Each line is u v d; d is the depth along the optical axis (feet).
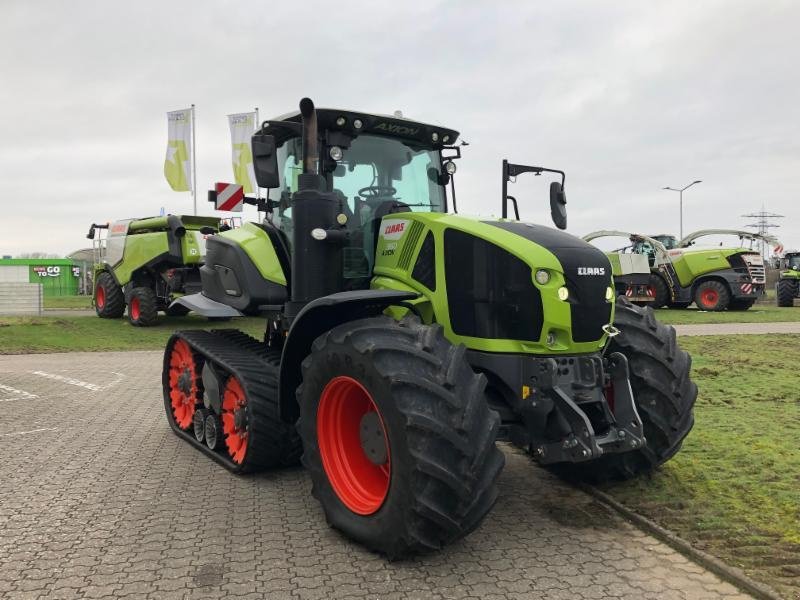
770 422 18.85
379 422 11.10
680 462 15.12
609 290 12.05
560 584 9.73
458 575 10.04
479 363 11.80
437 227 12.44
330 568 10.33
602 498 13.29
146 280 49.24
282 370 12.96
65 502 13.42
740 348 35.99
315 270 13.00
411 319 11.14
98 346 40.11
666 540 11.19
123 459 16.60
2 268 127.65
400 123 14.65
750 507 12.44
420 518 9.75
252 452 14.60
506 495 13.70
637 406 13.01
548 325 11.22
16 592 9.59
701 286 67.41
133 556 10.81
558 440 11.19
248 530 11.93
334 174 14.43
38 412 22.13
